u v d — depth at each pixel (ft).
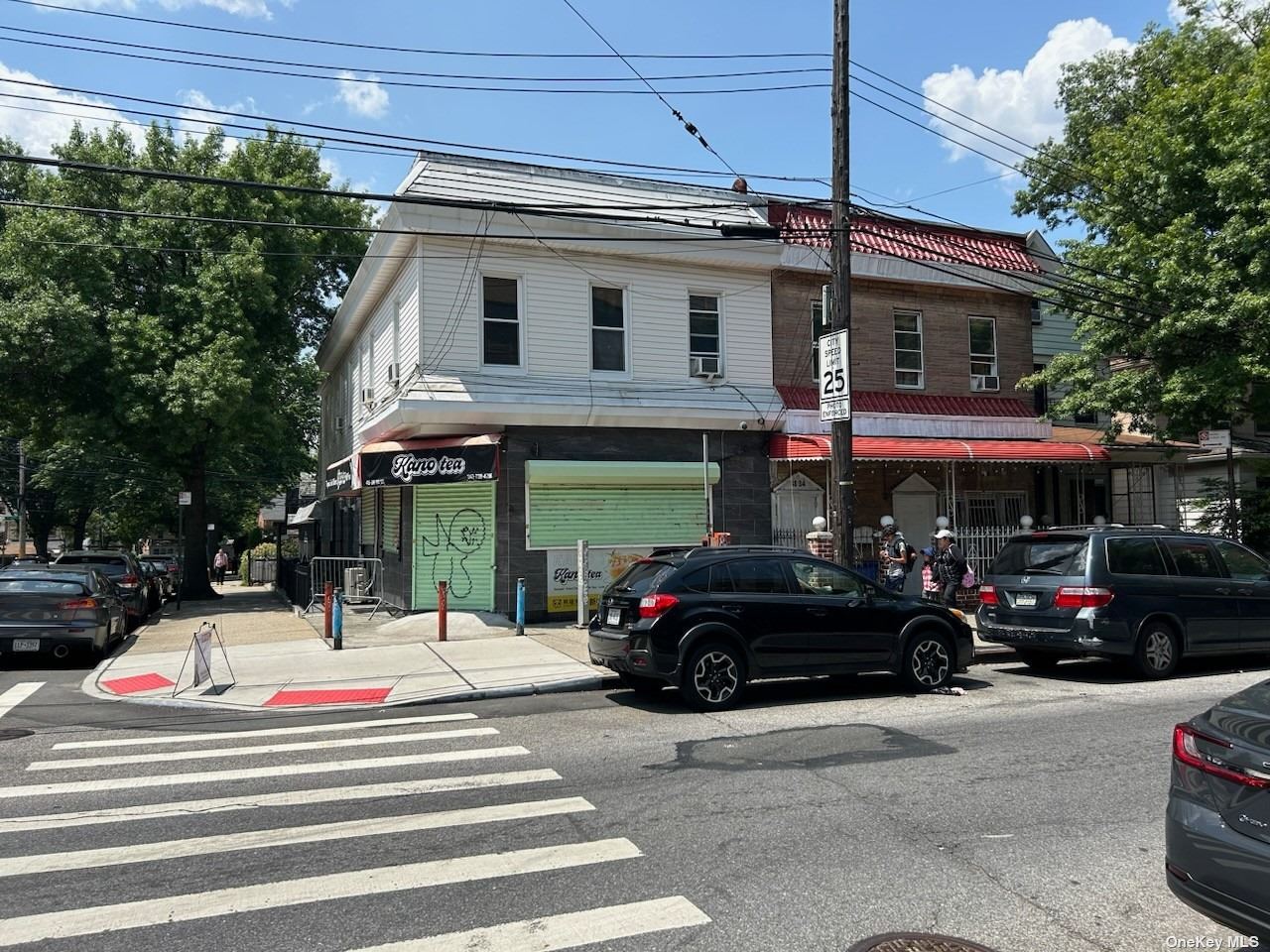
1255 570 37.99
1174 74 64.75
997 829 17.76
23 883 15.30
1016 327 66.95
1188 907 14.12
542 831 17.81
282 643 45.57
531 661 38.50
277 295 80.74
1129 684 34.27
